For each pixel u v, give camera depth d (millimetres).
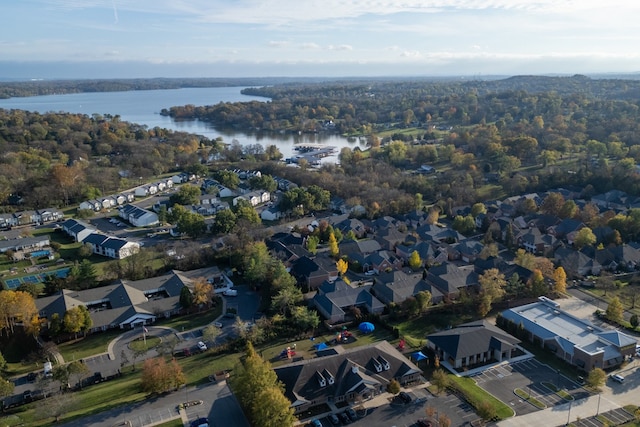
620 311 105250
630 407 78500
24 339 102250
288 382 80688
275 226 178625
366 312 113188
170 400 81375
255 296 123000
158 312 111625
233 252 142000
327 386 80938
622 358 91562
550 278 123750
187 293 113875
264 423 69938
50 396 82812
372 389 81000
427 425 73312
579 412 77312
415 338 101625
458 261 146875
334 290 117938
